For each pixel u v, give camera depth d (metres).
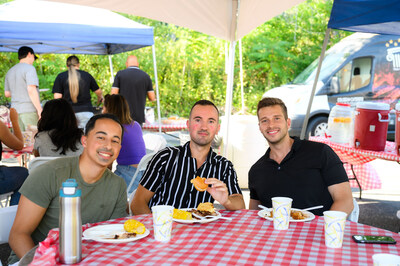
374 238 1.88
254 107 14.17
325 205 2.97
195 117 2.84
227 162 2.91
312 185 2.94
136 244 1.82
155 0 4.69
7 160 8.11
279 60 14.82
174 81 14.06
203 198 2.85
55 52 9.02
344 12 4.68
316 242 1.86
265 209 2.41
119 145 2.35
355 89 8.94
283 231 2.02
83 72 7.32
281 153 3.04
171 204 2.85
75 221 1.57
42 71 13.59
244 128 6.07
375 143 4.16
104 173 2.46
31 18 6.46
